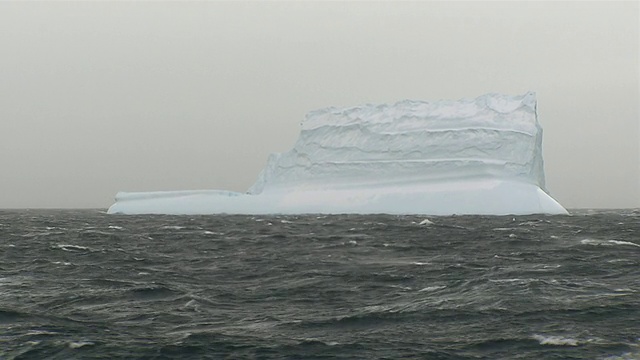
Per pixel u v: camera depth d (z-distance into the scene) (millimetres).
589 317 18094
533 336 16297
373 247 42875
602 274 26719
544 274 26891
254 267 32312
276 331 17688
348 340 16594
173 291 24328
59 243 47469
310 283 26344
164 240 50875
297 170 103188
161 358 15156
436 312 19469
